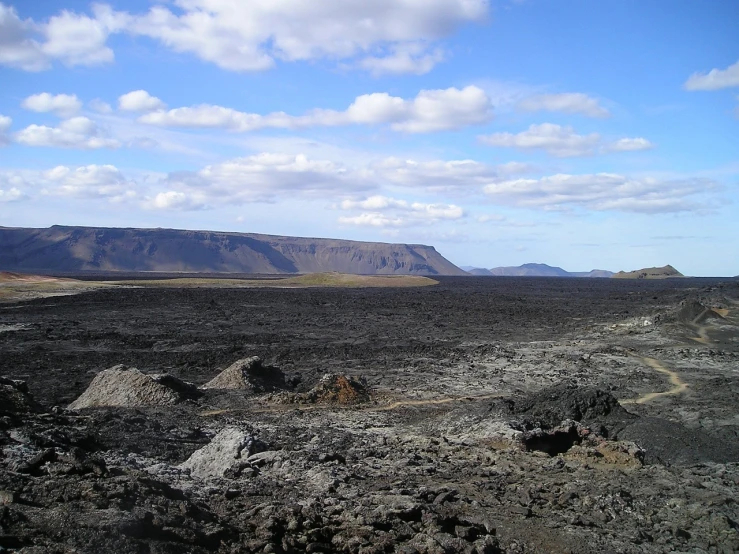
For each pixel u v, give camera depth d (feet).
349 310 205.36
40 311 179.01
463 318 184.34
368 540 28.27
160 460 44.68
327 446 50.75
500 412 55.98
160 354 110.22
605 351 114.62
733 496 38.96
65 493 26.14
